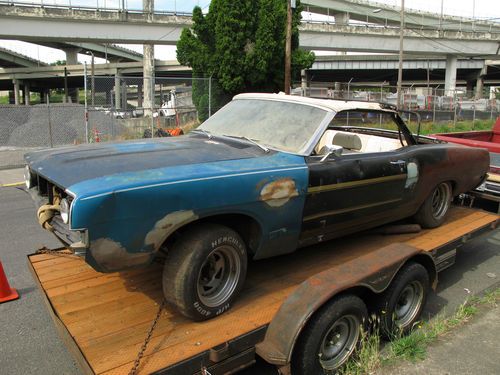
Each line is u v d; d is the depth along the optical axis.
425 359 3.47
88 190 2.61
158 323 3.08
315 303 2.87
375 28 45.31
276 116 4.12
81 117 19.89
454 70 52.25
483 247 6.38
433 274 3.95
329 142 5.20
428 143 5.39
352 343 3.29
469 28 61.22
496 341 3.75
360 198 4.02
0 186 10.73
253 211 3.24
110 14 34.16
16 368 3.43
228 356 2.78
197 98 21.84
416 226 4.92
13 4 32.06
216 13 21.61
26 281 4.94
